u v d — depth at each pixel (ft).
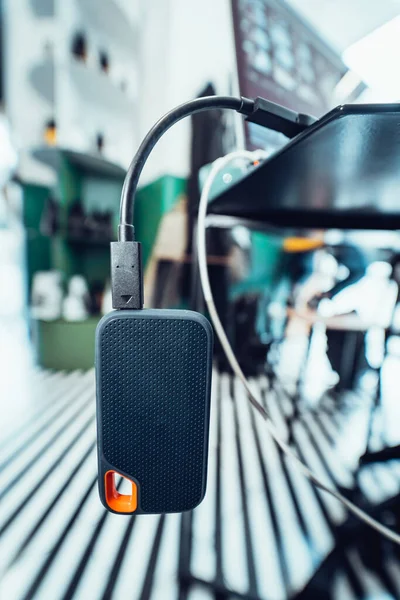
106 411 0.57
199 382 0.59
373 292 3.61
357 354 4.22
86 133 5.27
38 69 4.89
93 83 5.03
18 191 6.04
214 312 1.21
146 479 0.59
